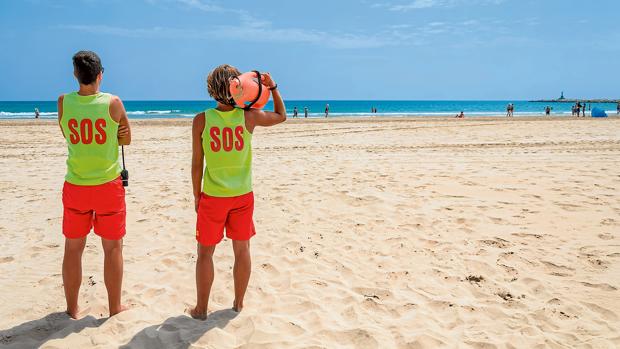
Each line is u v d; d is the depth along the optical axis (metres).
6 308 3.20
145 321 2.97
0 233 4.97
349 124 25.69
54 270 3.93
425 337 2.81
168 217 5.54
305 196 6.52
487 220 5.26
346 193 6.61
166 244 4.60
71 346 2.65
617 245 4.38
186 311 3.15
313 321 3.02
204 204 2.84
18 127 22.28
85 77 2.67
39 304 3.27
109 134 2.74
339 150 12.73
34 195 6.88
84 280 3.69
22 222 5.40
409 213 5.58
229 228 2.98
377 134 18.64
